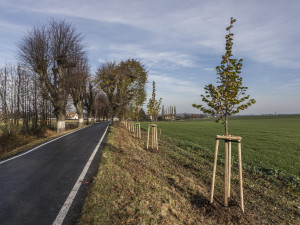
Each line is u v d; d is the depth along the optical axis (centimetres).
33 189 505
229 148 545
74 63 2172
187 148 1533
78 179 578
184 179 716
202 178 786
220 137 505
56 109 2197
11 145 1647
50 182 555
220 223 452
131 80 2633
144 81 2633
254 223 466
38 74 2062
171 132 3183
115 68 2748
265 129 3759
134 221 365
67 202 433
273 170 995
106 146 1109
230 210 500
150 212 406
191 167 920
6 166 728
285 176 895
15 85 2084
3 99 1945
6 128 1909
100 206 411
